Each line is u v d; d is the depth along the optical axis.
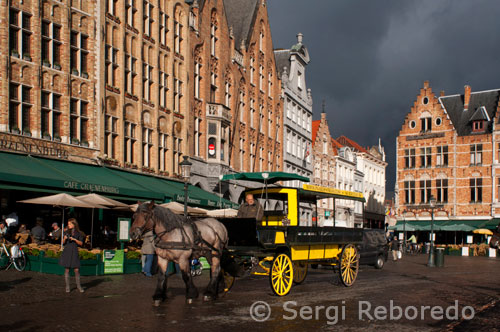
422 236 66.06
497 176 61.81
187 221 12.72
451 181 64.75
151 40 31.72
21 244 20.11
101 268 18.98
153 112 31.69
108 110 27.94
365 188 78.50
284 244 14.36
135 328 9.54
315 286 17.02
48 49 24.55
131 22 30.11
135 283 16.88
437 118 66.31
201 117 36.53
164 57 33.06
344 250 17.19
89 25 26.88
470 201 63.56
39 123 23.77
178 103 34.22
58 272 18.03
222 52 39.16
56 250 19.20
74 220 14.24
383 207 86.12
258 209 14.51
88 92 26.66
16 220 21.94
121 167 28.58
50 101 24.48
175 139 33.69
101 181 24.48
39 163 22.91
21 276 17.08
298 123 56.78
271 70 49.72
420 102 67.56
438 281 20.08
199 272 20.41
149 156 31.47
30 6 23.62
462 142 64.56
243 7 46.62
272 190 15.40
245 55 43.59
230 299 13.38
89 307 11.76
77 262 14.20
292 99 54.91
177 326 9.75
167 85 33.28
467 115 66.31
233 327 9.73
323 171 63.44
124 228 20.42
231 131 40.00
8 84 22.38
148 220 12.02
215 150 36.94
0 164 20.59
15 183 20.53
